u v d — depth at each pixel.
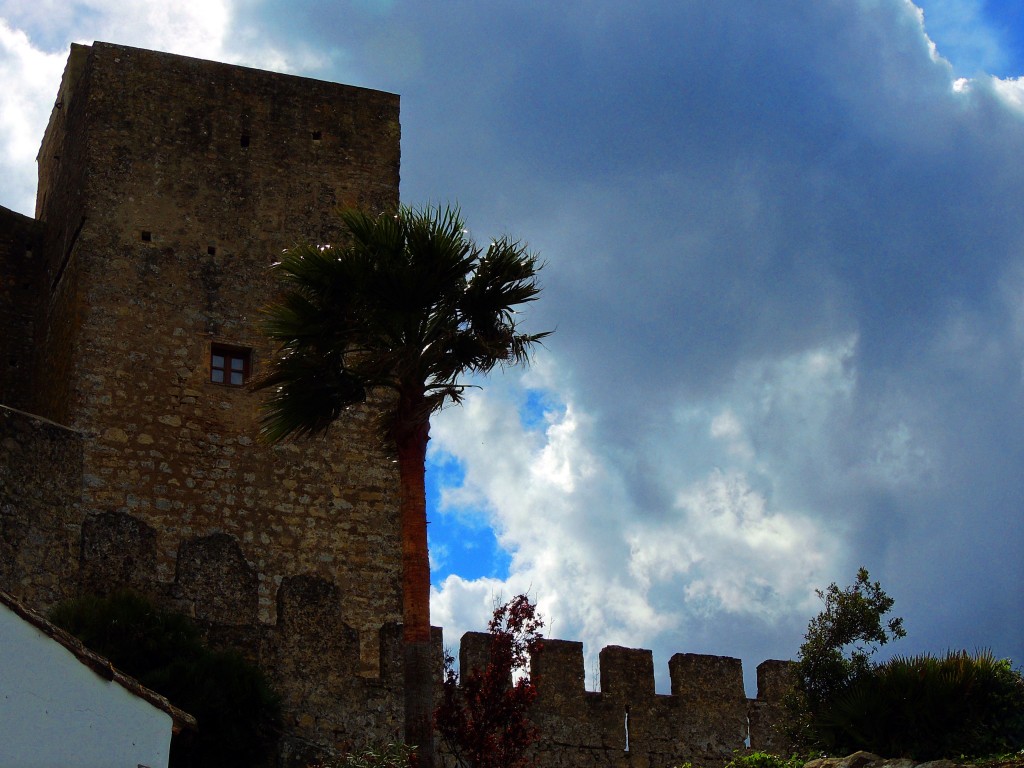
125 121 35.69
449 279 25.73
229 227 35.66
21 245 38.44
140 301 34.44
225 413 34.16
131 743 17.89
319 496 34.22
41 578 30.73
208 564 32.50
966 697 28.20
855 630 30.58
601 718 33.66
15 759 17.25
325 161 36.94
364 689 31.83
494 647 25.91
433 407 25.33
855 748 28.80
